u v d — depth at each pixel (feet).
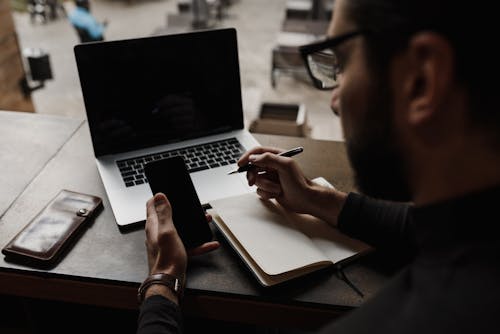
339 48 1.43
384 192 1.51
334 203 2.99
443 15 1.10
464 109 1.13
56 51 15.88
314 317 2.61
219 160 3.79
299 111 7.54
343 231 2.93
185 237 2.81
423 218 1.33
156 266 2.57
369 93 1.34
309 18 15.87
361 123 1.41
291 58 12.98
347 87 1.43
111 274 2.76
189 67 3.87
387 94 1.30
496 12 1.04
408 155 1.33
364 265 2.80
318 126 11.57
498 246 1.14
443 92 1.12
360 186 1.60
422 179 1.33
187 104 3.95
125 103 3.77
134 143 3.90
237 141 4.05
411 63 1.19
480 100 1.10
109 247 2.96
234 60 4.00
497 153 1.14
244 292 2.62
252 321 2.69
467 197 1.20
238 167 3.42
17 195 3.42
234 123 4.18
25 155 3.89
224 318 2.71
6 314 3.85
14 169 3.71
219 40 3.90
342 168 3.79
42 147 4.01
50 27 18.30
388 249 2.89
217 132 4.15
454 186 1.23
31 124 4.35
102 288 2.76
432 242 1.29
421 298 1.19
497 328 1.03
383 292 1.34
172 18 15.70
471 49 1.07
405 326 1.17
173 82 3.86
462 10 1.07
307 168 3.78
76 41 16.94
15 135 4.17
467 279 1.13
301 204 3.04
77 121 4.44
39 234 2.95
